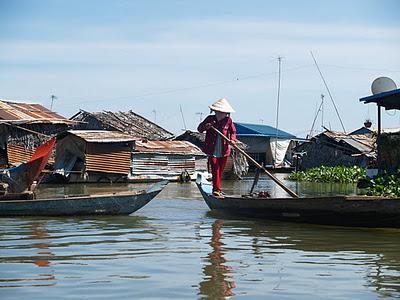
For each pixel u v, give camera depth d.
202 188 15.76
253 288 6.96
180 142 37.00
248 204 13.30
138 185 29.53
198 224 12.51
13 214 13.50
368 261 8.53
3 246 9.64
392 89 18.12
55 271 7.74
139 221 12.94
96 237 10.63
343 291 6.85
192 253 9.09
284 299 6.51
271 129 52.06
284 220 12.73
